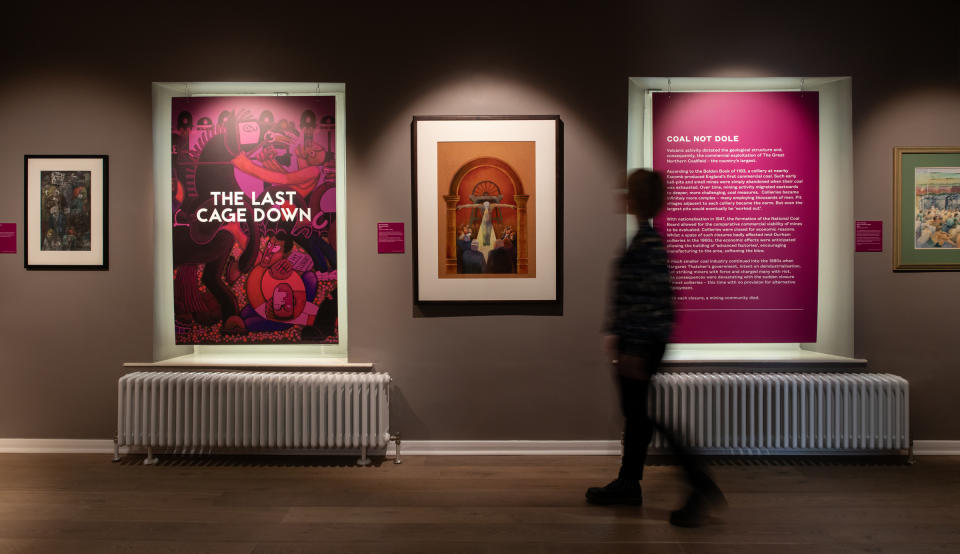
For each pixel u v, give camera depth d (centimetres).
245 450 379
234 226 391
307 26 381
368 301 385
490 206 383
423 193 382
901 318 386
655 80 388
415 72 383
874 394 363
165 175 397
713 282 392
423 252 383
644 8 382
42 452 386
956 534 268
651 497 311
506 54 382
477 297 384
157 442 364
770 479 338
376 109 382
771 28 382
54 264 387
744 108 389
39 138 386
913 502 306
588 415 386
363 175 383
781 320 392
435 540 262
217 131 389
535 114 383
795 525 277
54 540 262
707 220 391
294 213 391
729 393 370
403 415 386
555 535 267
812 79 387
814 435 365
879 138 384
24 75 385
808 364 386
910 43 382
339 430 362
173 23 381
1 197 387
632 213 276
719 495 272
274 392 367
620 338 273
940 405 385
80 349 387
